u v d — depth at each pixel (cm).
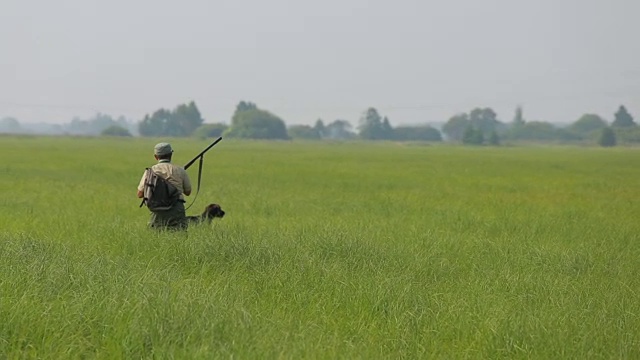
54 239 3934
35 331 2195
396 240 4362
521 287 3194
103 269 2933
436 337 2475
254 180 10488
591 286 3297
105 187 8438
